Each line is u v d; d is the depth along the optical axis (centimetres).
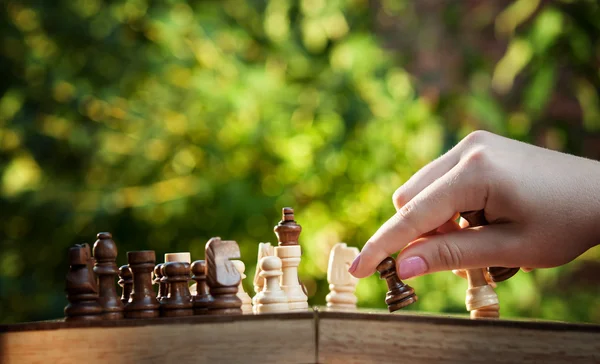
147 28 195
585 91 196
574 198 84
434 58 209
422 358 78
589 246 85
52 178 197
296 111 183
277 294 88
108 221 186
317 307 96
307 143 179
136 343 79
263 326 79
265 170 183
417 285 172
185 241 185
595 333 76
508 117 199
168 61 189
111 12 197
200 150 187
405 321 78
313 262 182
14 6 202
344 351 79
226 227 179
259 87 181
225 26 192
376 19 212
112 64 198
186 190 186
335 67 190
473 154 85
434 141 185
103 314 83
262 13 199
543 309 181
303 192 182
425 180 88
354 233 183
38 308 194
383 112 184
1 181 194
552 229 84
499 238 84
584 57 186
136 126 191
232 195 175
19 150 197
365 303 176
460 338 78
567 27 185
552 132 206
